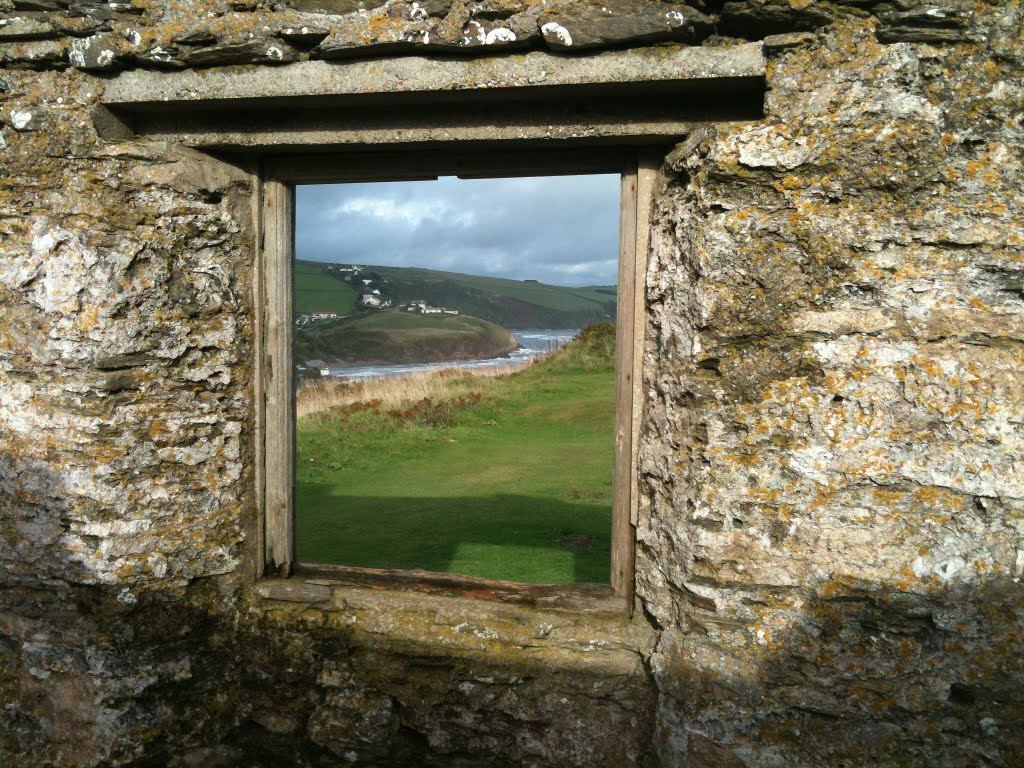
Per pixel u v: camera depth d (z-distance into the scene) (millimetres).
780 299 2039
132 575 2432
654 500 2361
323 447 7820
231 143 2480
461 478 6672
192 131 2500
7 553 2482
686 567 2168
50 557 2439
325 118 2422
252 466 2713
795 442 2047
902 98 1941
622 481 2492
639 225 2404
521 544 4582
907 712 1998
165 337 2459
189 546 2531
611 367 13695
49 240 2354
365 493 6113
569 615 2469
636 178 2412
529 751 2426
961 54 1913
